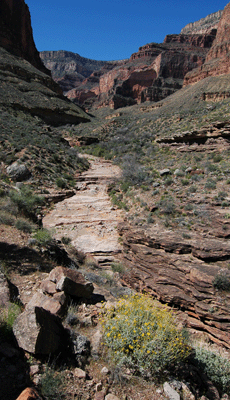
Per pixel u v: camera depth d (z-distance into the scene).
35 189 24.11
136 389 3.85
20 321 3.92
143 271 11.84
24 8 100.81
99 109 138.25
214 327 8.60
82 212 22.14
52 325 4.16
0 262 6.53
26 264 7.11
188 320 9.20
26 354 3.65
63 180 28.41
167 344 4.41
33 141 33.00
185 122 45.62
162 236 13.16
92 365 4.07
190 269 10.30
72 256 11.98
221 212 14.71
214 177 20.98
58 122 78.19
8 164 25.59
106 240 17.02
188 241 12.23
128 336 4.46
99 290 7.69
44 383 3.26
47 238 9.04
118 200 24.36
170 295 9.81
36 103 72.44
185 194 19.11
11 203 11.34
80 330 4.91
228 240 12.09
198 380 4.77
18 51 95.81
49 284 5.96
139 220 17.03
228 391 5.38
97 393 3.55
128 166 32.50
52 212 21.66
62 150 37.72
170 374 4.38
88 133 68.62
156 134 50.19
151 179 24.38
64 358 3.98
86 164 39.28
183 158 28.41
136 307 5.09
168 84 128.88
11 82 75.06
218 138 27.42
